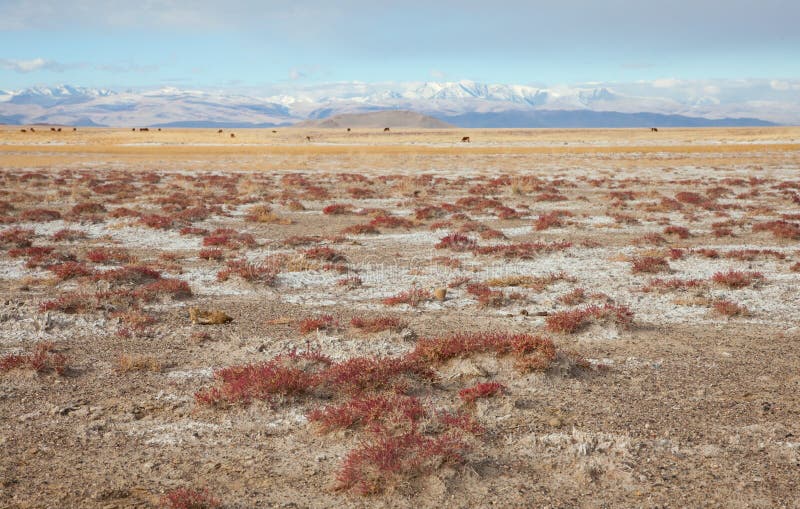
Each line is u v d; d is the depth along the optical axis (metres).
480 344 9.70
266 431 7.59
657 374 9.52
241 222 27.34
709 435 7.38
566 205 33.00
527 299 14.22
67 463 6.80
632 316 12.36
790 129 148.38
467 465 6.50
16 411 8.18
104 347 10.80
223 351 10.59
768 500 5.98
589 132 173.00
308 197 35.66
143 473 6.61
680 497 6.05
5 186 40.22
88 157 70.44
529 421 7.77
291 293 15.13
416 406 7.64
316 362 9.63
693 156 70.56
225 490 6.25
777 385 9.02
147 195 36.34
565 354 9.73
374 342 10.88
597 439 7.12
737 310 13.09
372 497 6.09
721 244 22.11
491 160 67.06
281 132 172.75
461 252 20.31
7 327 11.62
